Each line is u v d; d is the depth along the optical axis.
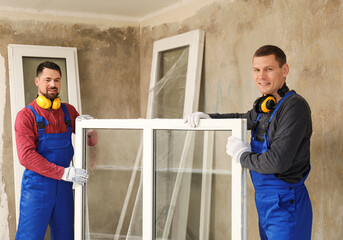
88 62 4.29
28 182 2.61
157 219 2.31
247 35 3.05
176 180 2.23
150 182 2.30
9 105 3.90
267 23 2.86
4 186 3.89
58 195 2.68
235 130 1.94
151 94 4.00
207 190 2.10
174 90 3.71
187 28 3.76
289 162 1.73
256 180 1.94
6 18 3.92
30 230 2.61
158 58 3.99
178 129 2.19
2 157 3.88
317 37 2.46
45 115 2.69
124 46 4.47
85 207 2.61
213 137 2.07
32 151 2.55
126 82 4.50
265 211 1.91
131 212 2.45
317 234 2.50
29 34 4.02
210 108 3.47
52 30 4.12
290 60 2.67
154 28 4.27
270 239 1.90
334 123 2.35
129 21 4.48
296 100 1.82
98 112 4.36
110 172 2.51
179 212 2.22
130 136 2.43
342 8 2.29
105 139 2.52
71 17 4.21
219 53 3.34
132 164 2.43
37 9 4.05
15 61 3.78
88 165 2.59
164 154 2.27
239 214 1.93
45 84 2.67
